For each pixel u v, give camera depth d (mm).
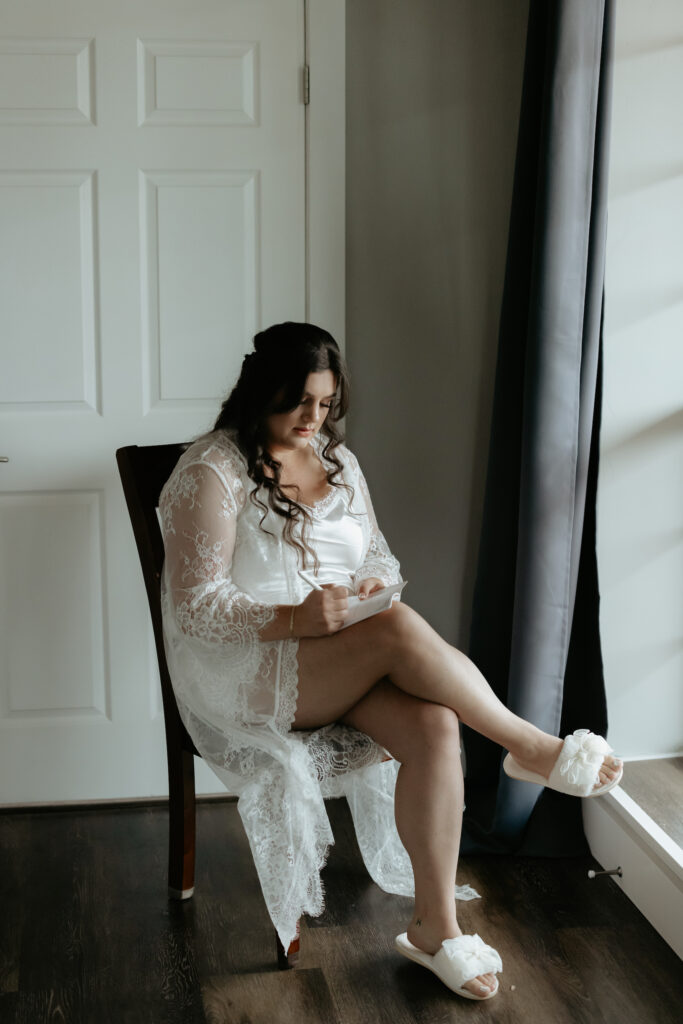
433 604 2930
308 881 1967
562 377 2332
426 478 2881
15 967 2059
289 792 1950
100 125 2627
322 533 2164
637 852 2260
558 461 2361
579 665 2570
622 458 2508
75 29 2588
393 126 2734
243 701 2029
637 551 2545
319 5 2643
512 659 2443
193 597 2021
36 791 2811
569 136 2244
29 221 2637
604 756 1972
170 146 2654
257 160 2686
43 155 2621
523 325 2521
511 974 2035
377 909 2289
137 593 2773
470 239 2791
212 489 2043
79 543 2742
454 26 2705
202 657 2062
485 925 2205
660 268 2455
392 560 2338
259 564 2098
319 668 1996
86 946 2135
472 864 2480
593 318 2355
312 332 2062
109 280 2674
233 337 2738
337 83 2678
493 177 2771
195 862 2494
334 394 2109
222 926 2217
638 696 2604
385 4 2684
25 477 2707
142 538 2250
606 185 2314
